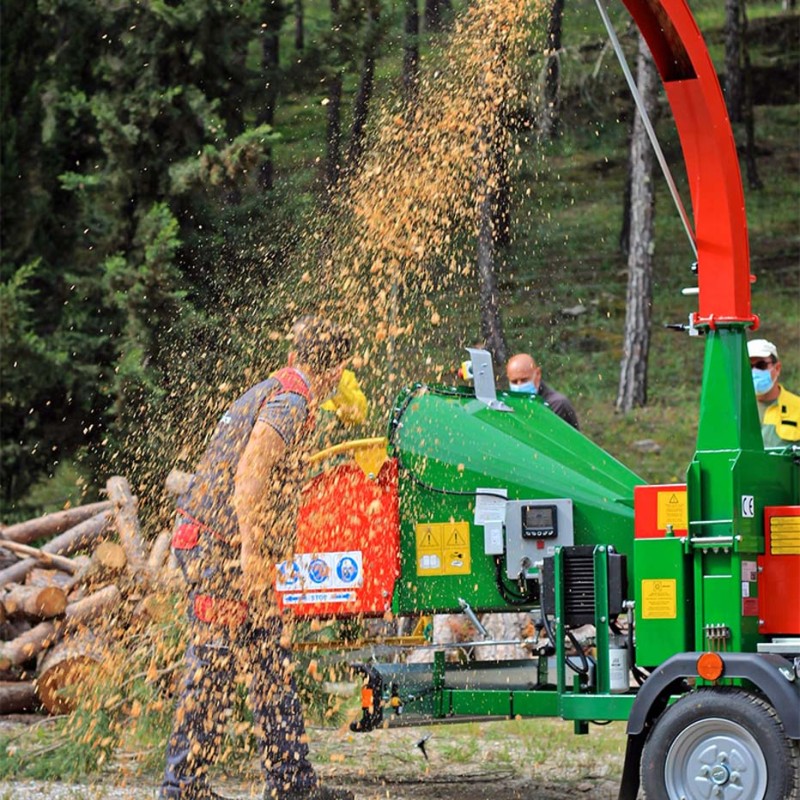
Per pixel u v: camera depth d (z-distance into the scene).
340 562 13.26
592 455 13.30
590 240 62.47
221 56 32.41
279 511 12.24
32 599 18.27
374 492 13.23
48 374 30.80
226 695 11.91
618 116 59.84
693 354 54.09
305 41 32.72
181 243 30.44
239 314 29.95
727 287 11.70
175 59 32.47
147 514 24.48
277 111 33.88
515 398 13.91
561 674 12.29
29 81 33.22
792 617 11.38
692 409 48.00
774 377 16.08
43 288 33.12
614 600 12.19
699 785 10.99
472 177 15.84
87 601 18.39
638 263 47.84
